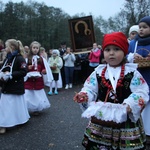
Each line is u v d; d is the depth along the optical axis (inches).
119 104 79.0
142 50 134.3
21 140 155.6
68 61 384.2
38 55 225.5
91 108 81.7
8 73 169.2
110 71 84.5
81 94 83.4
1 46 295.1
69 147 141.7
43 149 140.1
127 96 82.0
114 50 82.7
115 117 78.5
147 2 1113.4
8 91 174.6
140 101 78.5
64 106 252.8
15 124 177.0
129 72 82.7
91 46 430.3
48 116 212.8
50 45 1846.7
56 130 173.8
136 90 81.1
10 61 174.1
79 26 430.9
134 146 79.8
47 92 353.7
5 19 1760.6
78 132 168.2
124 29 1301.7
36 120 201.0
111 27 1378.0
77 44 432.8
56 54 342.3
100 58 382.9
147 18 132.6
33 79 215.6
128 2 1146.7
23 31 1793.8
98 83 86.4
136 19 1141.1
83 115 81.7
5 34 1747.0
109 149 81.8
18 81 177.2
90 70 389.7
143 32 133.4
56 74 334.3
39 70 219.9
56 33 1872.5
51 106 254.2
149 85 129.7
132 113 78.1
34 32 1824.6
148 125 135.1
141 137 83.7
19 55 175.2
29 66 214.7
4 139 158.2
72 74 389.7
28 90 214.2
